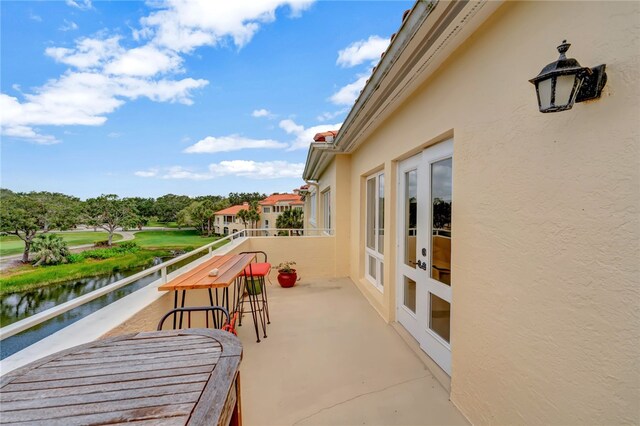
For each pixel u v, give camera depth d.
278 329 3.44
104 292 1.60
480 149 1.80
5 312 12.21
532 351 1.41
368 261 5.05
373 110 3.31
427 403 2.10
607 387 1.08
